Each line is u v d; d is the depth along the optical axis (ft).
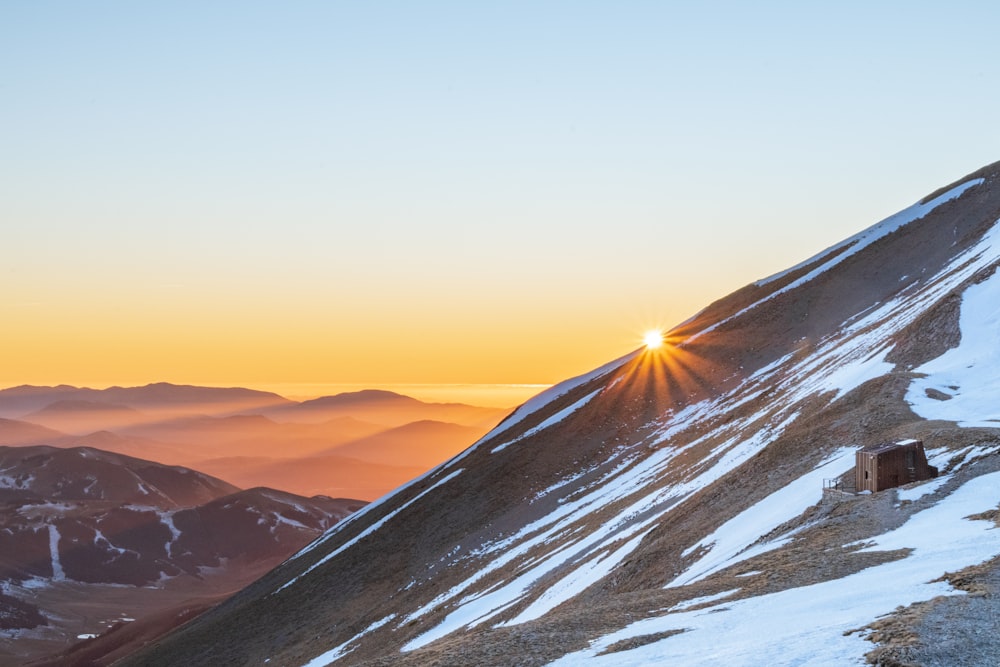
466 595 256.93
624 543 203.51
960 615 67.46
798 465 172.96
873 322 325.21
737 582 100.83
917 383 189.78
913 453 130.82
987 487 114.93
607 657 77.41
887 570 86.74
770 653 67.10
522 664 81.51
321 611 319.68
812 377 283.38
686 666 69.10
